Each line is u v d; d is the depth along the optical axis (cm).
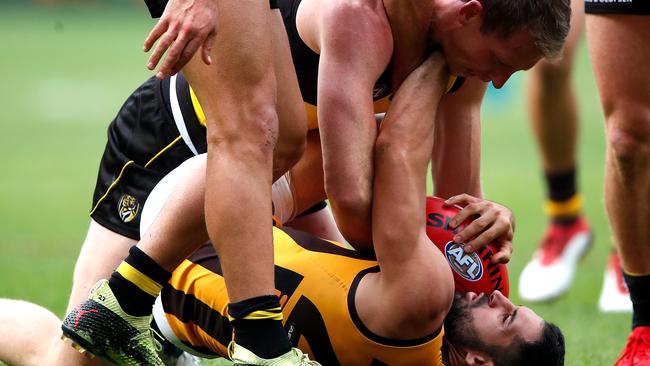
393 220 1109
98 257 1252
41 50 10131
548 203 2211
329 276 1158
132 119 1290
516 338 1162
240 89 1045
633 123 1406
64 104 6600
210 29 980
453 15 1132
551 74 2112
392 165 1124
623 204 1442
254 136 1047
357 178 1127
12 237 2942
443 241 1194
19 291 1986
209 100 1052
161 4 1135
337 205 1141
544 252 2212
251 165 1044
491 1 1114
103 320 1095
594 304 2175
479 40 1138
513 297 2250
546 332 1171
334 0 1157
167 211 1097
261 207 1043
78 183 4078
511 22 1113
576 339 1700
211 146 1052
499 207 1214
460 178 1341
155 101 1275
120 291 1098
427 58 1184
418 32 1159
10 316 1256
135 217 1247
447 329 1182
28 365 1230
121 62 9162
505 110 7194
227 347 1169
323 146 1141
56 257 2608
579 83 7538
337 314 1137
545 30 1124
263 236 1041
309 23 1202
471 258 1195
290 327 1157
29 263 2456
